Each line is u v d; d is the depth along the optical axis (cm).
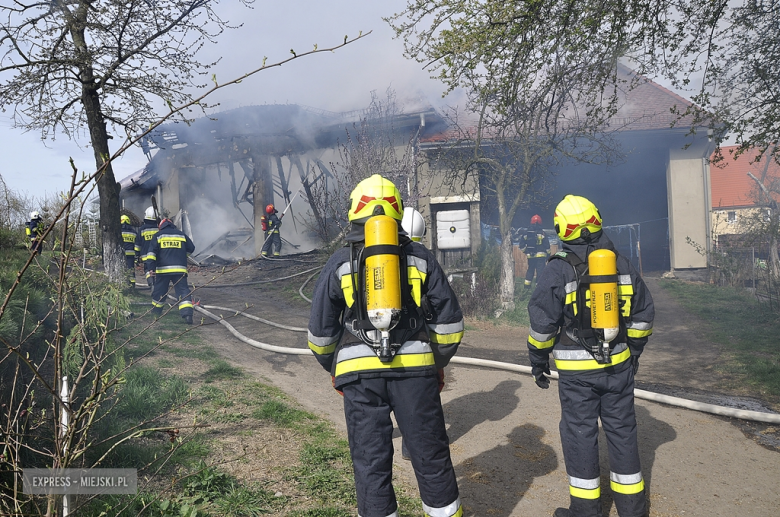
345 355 233
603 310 272
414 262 235
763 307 1039
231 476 319
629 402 286
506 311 1059
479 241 1425
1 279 404
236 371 557
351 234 245
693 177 1625
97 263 273
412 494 323
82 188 177
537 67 692
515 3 627
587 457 283
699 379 614
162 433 373
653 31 677
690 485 342
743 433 429
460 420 457
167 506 260
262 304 1053
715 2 652
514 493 331
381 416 229
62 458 198
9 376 310
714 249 1568
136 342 623
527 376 580
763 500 321
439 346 240
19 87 836
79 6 839
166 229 779
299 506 293
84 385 363
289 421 423
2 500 203
